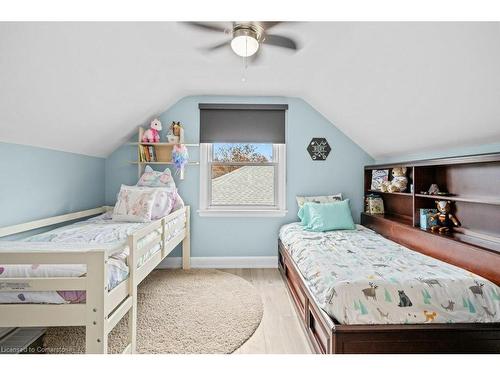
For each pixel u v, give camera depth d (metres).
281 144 3.53
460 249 1.92
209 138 3.42
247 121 3.45
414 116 2.24
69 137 2.47
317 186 3.53
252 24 1.76
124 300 1.57
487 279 1.67
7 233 1.95
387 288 1.52
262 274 3.24
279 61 2.39
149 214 2.60
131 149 3.42
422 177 2.53
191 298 2.54
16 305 1.27
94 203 3.18
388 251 2.25
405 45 1.66
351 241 2.59
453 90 1.73
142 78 2.35
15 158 2.06
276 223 3.51
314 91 3.03
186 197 3.46
